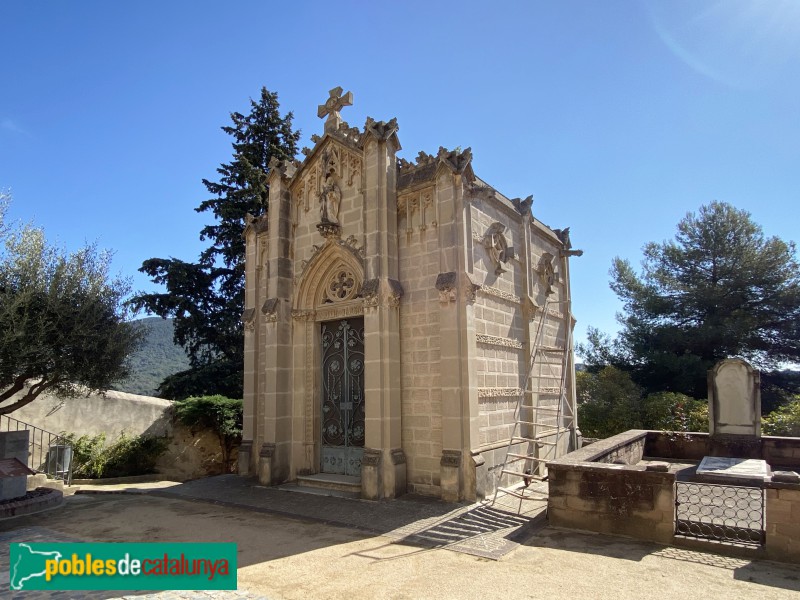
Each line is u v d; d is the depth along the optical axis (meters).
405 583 6.45
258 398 15.50
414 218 12.48
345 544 8.21
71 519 10.52
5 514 10.67
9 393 12.43
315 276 14.09
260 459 13.51
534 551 7.67
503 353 13.30
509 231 14.65
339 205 13.51
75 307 12.98
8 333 11.27
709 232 28.50
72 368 12.81
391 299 11.94
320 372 14.02
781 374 27.36
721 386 15.21
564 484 8.84
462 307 11.29
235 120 28.97
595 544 7.93
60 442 16.98
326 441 13.66
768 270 26.59
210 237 27.58
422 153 12.76
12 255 12.58
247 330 15.92
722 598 5.89
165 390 24.22
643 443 16.12
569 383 18.22
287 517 10.19
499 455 12.09
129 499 12.77
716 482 11.64
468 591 6.16
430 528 8.97
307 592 6.24
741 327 25.70
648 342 28.78
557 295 18.00
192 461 19.69
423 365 11.76
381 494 11.18
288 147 29.38
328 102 14.07
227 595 6.22
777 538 7.07
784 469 14.05
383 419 11.48
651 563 7.05
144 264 26.09
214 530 9.32
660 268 29.92
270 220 14.76
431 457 11.38
